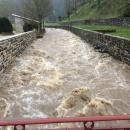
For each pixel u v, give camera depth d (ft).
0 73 41.93
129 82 41.14
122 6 158.30
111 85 39.73
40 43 91.20
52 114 30.55
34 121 14.58
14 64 51.75
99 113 30.55
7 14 205.98
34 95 35.68
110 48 62.23
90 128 15.57
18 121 14.58
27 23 115.75
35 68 49.90
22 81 41.06
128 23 110.11
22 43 66.85
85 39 99.14
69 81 42.11
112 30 88.69
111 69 49.11
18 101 33.58
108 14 172.04
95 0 226.99
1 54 42.65
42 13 151.02
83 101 33.63
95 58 60.18
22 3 158.20
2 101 33.40
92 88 38.42
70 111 31.14
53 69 49.57
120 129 16.02
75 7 290.76
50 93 36.65
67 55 65.31
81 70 49.21
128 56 49.37
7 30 93.50
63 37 118.11
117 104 32.71
